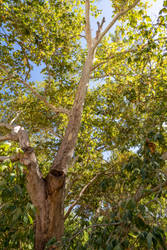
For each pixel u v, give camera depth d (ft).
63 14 23.94
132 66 21.58
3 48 23.58
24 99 28.76
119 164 9.70
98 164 21.89
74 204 16.79
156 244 5.95
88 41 23.22
